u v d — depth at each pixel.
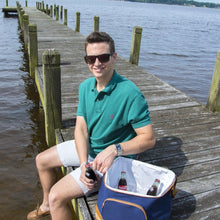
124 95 1.77
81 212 1.98
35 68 5.71
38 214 2.55
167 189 1.61
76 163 2.22
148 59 12.88
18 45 12.54
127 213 1.54
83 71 5.69
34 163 3.71
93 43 1.74
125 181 1.79
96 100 1.87
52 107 3.15
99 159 1.71
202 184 2.38
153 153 2.82
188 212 2.06
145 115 1.79
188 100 4.34
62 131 3.23
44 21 15.78
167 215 1.66
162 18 52.66
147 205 1.52
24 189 3.16
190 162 2.70
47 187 2.38
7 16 25.66
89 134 2.08
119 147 1.75
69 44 8.76
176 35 24.45
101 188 1.67
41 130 4.68
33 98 6.18
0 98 6.00
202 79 9.93
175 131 3.32
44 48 7.86
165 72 10.60
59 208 1.90
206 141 3.12
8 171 3.47
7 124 4.78
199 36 25.44
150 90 4.70
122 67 6.13
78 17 12.02
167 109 3.95
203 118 3.72
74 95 4.32
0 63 9.12
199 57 14.48
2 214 2.74
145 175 1.81
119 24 29.58
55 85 3.07
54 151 2.23
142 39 19.70
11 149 4.00
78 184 1.88
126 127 1.91
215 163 2.71
